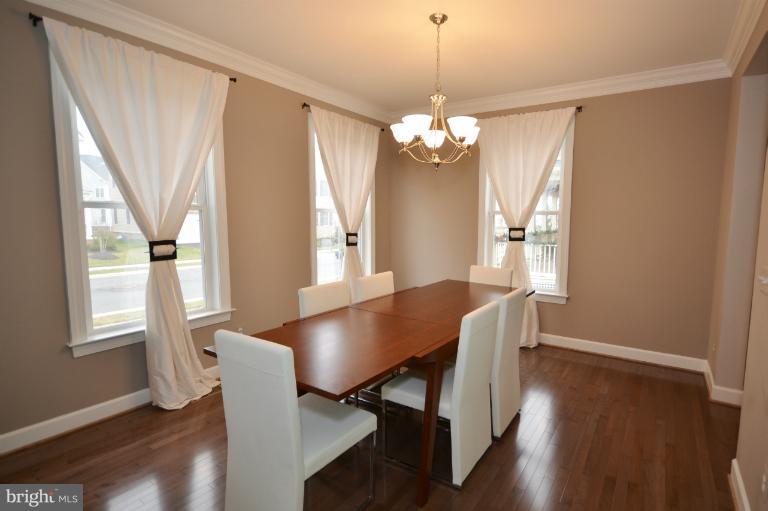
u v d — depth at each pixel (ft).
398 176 17.17
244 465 5.42
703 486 6.84
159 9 8.44
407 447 8.02
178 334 9.52
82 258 8.38
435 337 6.95
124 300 9.27
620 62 11.09
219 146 10.56
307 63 11.35
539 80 12.61
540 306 14.29
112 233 8.96
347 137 14.39
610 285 13.05
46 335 7.95
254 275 11.89
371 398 10.09
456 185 15.85
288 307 12.97
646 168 12.25
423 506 6.35
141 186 8.92
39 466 7.20
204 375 10.11
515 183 14.03
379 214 16.81
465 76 12.28
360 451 7.88
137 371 9.31
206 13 8.59
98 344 8.59
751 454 5.99
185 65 9.52
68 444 7.86
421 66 11.53
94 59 8.08
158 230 9.12
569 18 8.64
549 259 14.17
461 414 6.61
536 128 13.53
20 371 7.65
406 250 17.22
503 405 8.27
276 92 12.05
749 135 9.40
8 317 7.48
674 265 12.08
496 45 10.04
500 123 14.19
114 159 8.27
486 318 6.79
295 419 4.80
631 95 12.30
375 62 11.24
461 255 15.96
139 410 9.20
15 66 7.33
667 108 11.84
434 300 9.84
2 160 7.28
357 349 6.34
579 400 10.03
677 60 10.94
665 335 12.34
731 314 9.73
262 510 5.30
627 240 12.68
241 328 11.63
